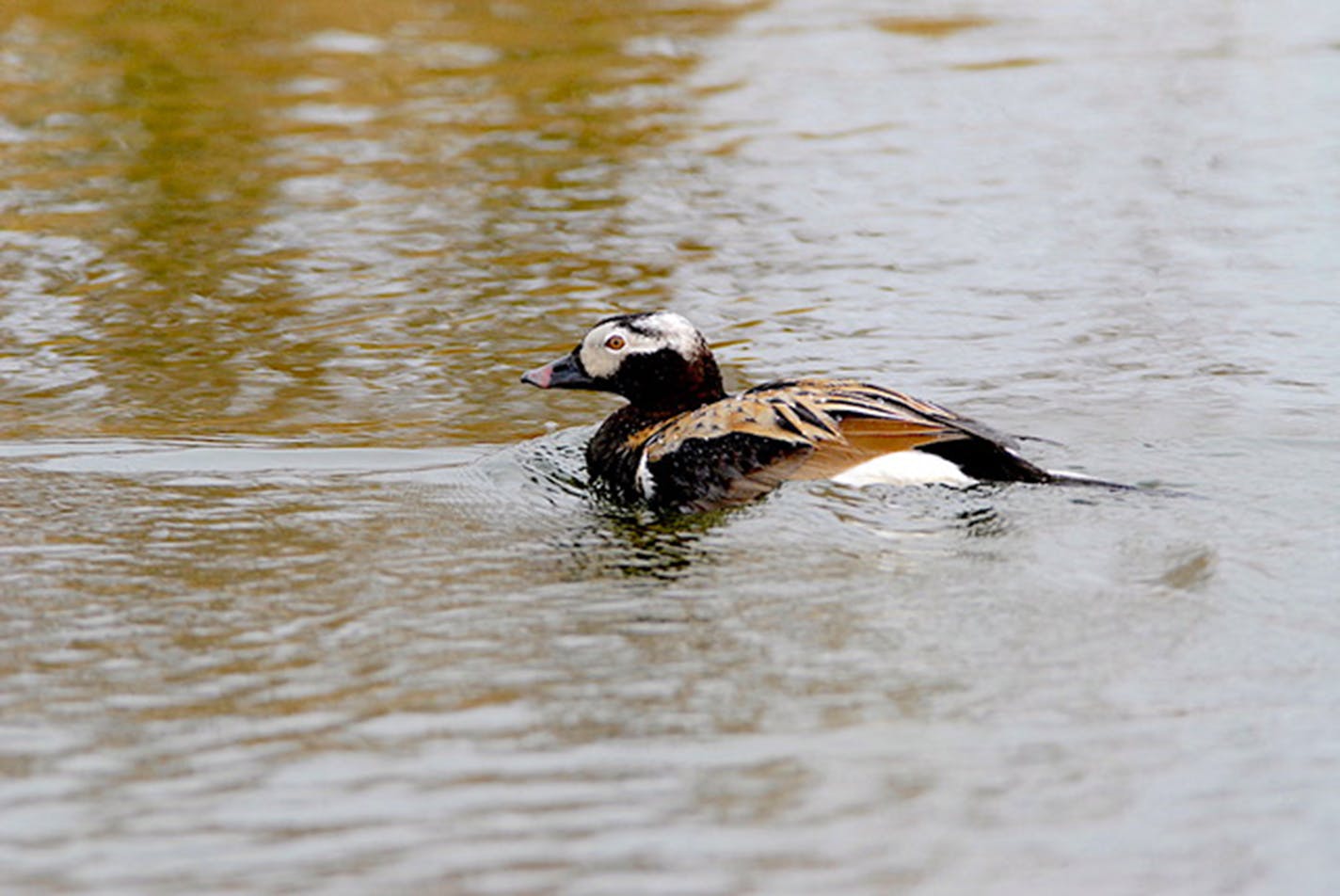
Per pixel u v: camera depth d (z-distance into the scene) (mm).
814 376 14609
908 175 19109
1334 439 12930
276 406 14062
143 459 12953
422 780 8156
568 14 24922
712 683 9078
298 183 18719
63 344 15211
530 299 16125
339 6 25062
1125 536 10875
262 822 7840
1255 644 9344
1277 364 14609
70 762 8391
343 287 16359
